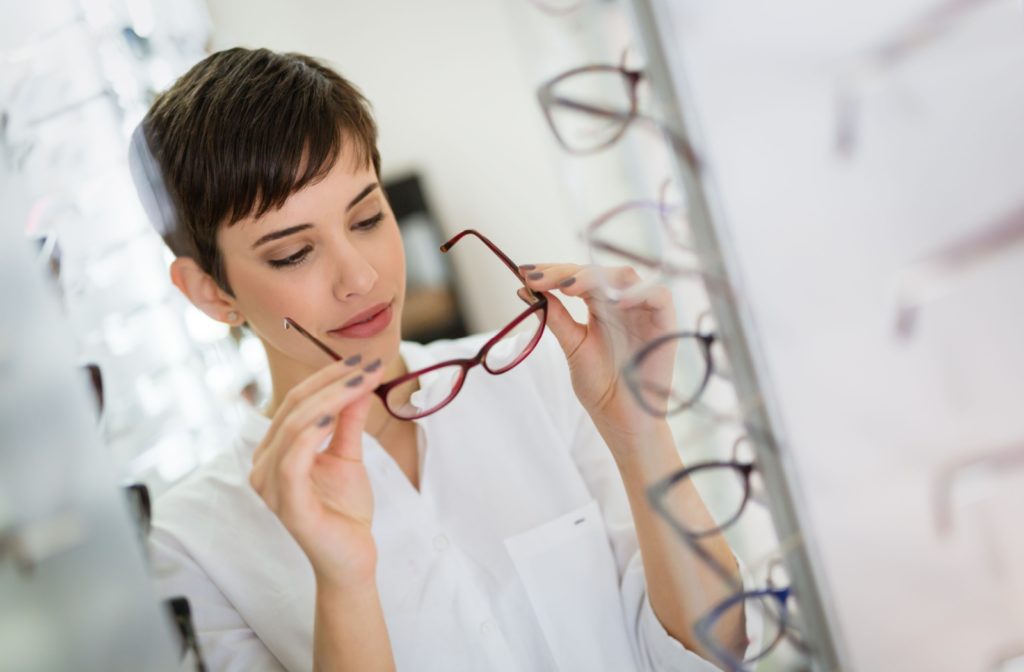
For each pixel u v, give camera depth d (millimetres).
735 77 470
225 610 863
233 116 700
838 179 475
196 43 1064
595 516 851
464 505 854
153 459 807
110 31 826
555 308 703
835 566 495
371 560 677
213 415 887
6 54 675
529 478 863
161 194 756
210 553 855
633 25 473
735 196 477
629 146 490
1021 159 470
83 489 426
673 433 525
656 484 535
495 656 811
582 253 692
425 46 2639
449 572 826
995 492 489
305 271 740
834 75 469
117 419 727
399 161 2676
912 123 472
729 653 527
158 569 837
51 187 659
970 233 476
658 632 739
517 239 2697
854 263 480
